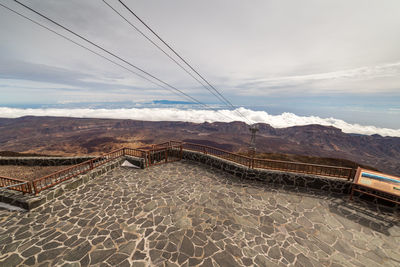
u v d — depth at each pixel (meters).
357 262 5.60
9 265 5.42
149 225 7.06
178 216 7.61
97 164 12.11
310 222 7.29
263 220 7.40
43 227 6.94
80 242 6.23
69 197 9.02
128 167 13.11
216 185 10.44
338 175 9.86
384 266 5.50
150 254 5.79
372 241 6.37
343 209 8.12
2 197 8.37
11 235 6.53
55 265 5.43
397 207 8.05
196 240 6.35
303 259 5.68
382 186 7.91
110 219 7.40
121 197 9.06
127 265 5.43
